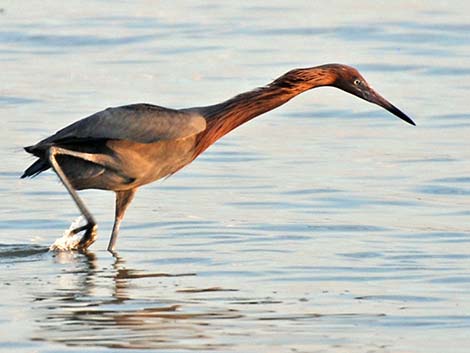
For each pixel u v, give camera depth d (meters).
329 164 18.67
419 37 28.66
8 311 11.41
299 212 15.93
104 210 16.36
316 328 10.87
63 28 30.22
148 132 13.62
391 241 14.38
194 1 34.53
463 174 17.89
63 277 12.89
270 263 13.42
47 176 18.12
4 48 28.16
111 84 24.31
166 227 15.28
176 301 11.80
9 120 21.41
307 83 14.86
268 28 30.09
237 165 18.73
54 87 24.12
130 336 10.59
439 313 11.32
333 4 33.28
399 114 14.95
